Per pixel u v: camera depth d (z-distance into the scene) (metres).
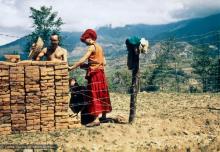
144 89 25.31
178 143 5.18
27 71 5.40
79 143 4.98
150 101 8.58
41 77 5.44
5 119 5.36
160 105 7.93
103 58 5.94
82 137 5.12
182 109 7.18
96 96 5.73
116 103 8.57
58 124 5.52
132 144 5.04
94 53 5.80
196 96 9.35
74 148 4.76
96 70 5.78
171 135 5.56
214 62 26.17
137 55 5.80
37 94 5.44
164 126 5.73
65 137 5.12
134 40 5.75
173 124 5.84
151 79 24.97
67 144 4.86
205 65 26.34
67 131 5.41
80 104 5.77
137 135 5.37
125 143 5.05
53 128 5.51
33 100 5.43
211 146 5.29
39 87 5.45
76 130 5.43
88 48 5.77
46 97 5.47
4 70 5.34
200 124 6.01
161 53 25.67
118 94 10.41
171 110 7.16
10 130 5.37
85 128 5.55
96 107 5.70
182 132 5.64
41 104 5.46
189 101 8.37
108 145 4.95
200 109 7.06
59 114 5.52
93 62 5.79
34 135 5.26
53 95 5.49
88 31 5.85
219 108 7.12
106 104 5.84
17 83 5.38
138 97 9.35
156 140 5.24
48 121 5.49
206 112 6.67
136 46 5.77
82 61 5.69
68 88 5.55
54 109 5.52
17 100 5.39
